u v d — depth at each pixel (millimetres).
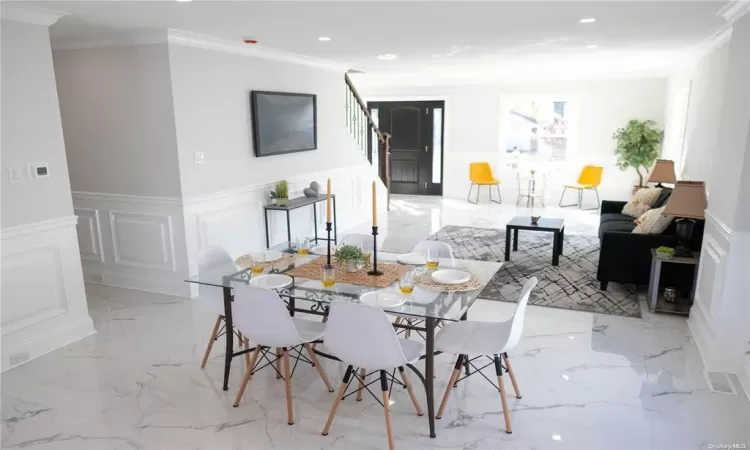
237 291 2705
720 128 3570
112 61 4453
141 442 2594
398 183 10352
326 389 3104
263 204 5500
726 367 3240
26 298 3488
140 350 3615
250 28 4066
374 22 3818
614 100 8609
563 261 5668
